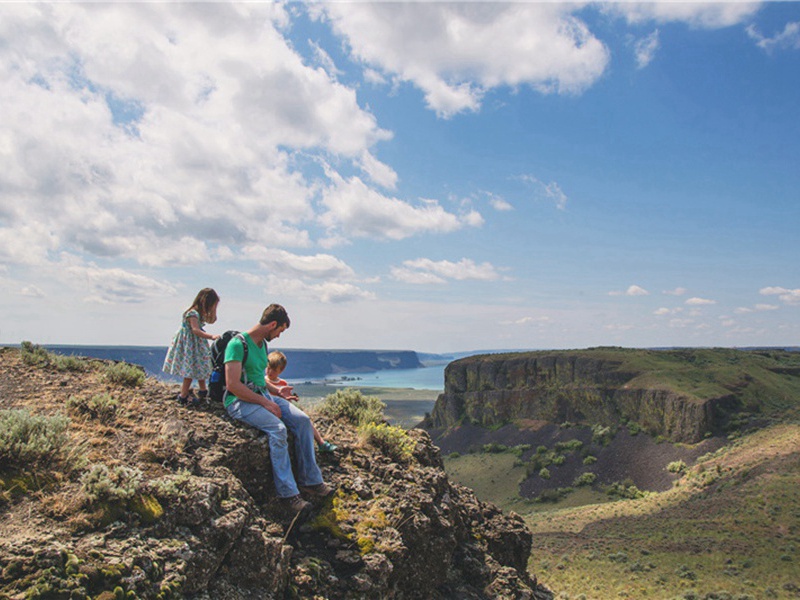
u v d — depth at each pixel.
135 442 5.95
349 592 5.61
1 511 4.17
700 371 196.25
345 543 6.13
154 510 4.66
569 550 73.94
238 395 6.69
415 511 7.11
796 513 83.31
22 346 9.66
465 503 10.54
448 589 7.61
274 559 5.20
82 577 3.71
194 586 4.41
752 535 76.50
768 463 114.00
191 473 5.60
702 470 133.88
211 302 7.83
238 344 6.78
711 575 59.19
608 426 186.50
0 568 3.57
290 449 6.95
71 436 5.62
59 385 7.73
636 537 82.12
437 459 10.66
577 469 168.25
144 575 4.03
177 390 8.34
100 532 4.28
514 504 153.38
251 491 6.39
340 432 8.99
